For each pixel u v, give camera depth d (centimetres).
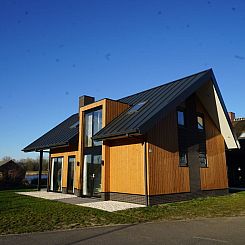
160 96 1378
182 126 1413
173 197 1252
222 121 1584
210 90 1477
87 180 1485
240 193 1648
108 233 686
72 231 709
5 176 2566
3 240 626
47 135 2023
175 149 1319
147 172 1162
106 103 1398
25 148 2027
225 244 586
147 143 1185
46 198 1407
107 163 1345
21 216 891
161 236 655
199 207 1094
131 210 1016
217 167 1572
